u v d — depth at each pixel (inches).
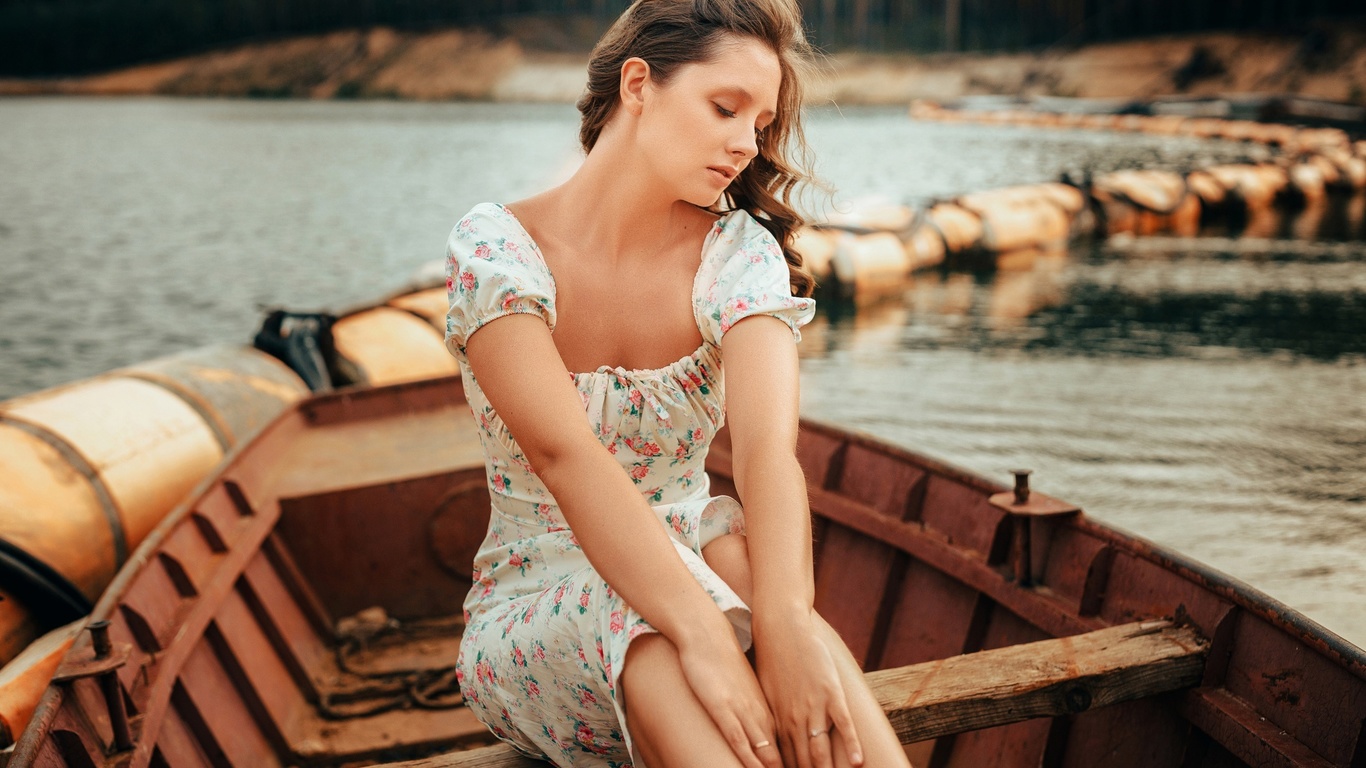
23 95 3735.2
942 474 114.8
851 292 490.3
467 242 57.1
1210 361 372.2
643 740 48.4
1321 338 401.4
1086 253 621.3
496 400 54.6
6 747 109.4
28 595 151.3
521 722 57.9
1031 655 73.1
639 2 59.0
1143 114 1839.3
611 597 50.9
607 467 52.1
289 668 121.2
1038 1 3009.4
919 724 66.9
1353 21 2142.0
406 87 3572.8
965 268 579.2
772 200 64.7
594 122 61.7
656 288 60.2
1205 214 755.4
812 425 134.5
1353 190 891.4
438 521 138.7
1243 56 2223.2
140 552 102.7
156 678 90.1
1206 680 75.5
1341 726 66.9
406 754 114.8
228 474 129.2
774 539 52.7
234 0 3981.3
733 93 56.0
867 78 2891.2
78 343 465.1
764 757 45.6
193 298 561.6
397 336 271.4
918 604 113.8
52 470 166.9
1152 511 241.4
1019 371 363.9
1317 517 235.8
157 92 3757.4
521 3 3794.3
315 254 706.2
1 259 681.0
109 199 1006.4
